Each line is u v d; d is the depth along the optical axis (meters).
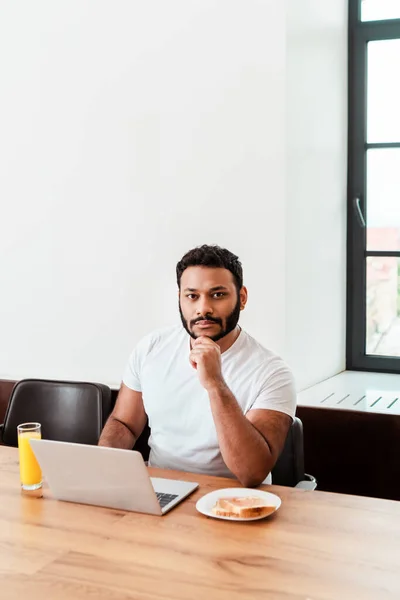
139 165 2.78
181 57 2.67
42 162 2.97
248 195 2.58
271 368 1.81
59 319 3.00
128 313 2.86
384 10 2.97
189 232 2.71
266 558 1.22
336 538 1.30
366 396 2.56
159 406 1.89
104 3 2.79
